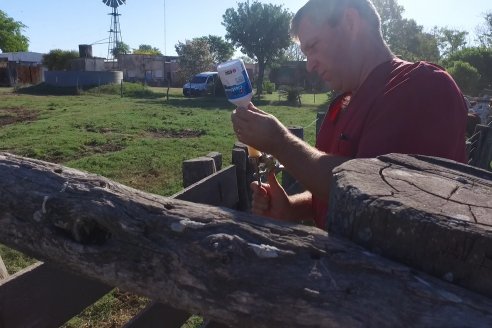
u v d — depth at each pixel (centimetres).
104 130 1397
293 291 93
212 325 203
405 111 148
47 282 145
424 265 92
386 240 96
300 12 184
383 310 87
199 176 293
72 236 117
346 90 185
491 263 86
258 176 208
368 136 152
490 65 3631
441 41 5756
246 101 165
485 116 1384
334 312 89
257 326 96
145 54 5506
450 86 150
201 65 4903
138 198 117
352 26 173
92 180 124
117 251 110
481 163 725
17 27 7569
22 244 125
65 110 2014
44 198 119
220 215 111
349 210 102
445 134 147
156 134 1362
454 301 85
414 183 110
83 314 362
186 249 103
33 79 4441
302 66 4978
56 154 1017
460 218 91
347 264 94
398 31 4484
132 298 383
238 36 4128
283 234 104
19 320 137
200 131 1400
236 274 98
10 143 1111
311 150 153
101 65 4528
